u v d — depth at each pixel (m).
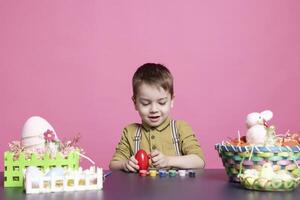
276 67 2.59
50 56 2.49
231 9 2.58
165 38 2.54
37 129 1.19
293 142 1.11
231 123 2.54
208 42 2.56
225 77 2.55
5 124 2.46
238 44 2.57
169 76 1.71
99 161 2.48
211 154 2.52
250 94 2.56
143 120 1.72
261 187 0.95
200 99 2.53
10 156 1.06
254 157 1.05
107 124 2.50
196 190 0.97
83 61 2.50
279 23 2.60
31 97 2.47
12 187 1.04
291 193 0.93
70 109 2.49
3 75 2.47
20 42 2.48
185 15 2.55
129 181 1.12
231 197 0.89
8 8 2.49
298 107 2.59
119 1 2.53
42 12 2.50
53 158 1.09
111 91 2.50
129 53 2.52
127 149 1.74
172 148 1.72
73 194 0.94
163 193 0.93
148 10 2.54
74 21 2.51
